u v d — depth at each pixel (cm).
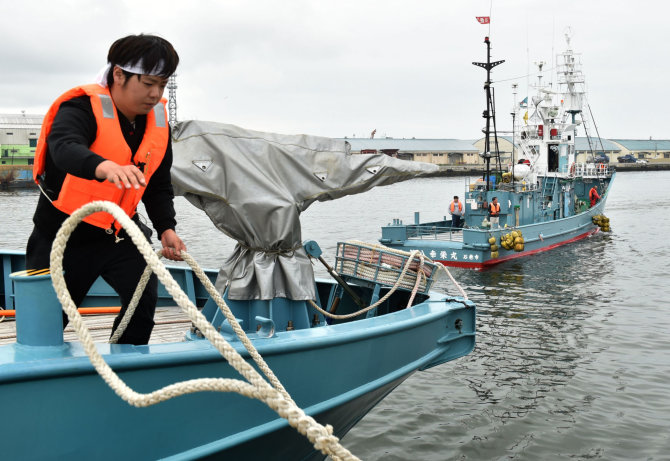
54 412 300
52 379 296
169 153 363
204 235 3091
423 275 605
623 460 735
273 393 224
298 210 535
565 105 3300
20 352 306
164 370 333
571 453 752
